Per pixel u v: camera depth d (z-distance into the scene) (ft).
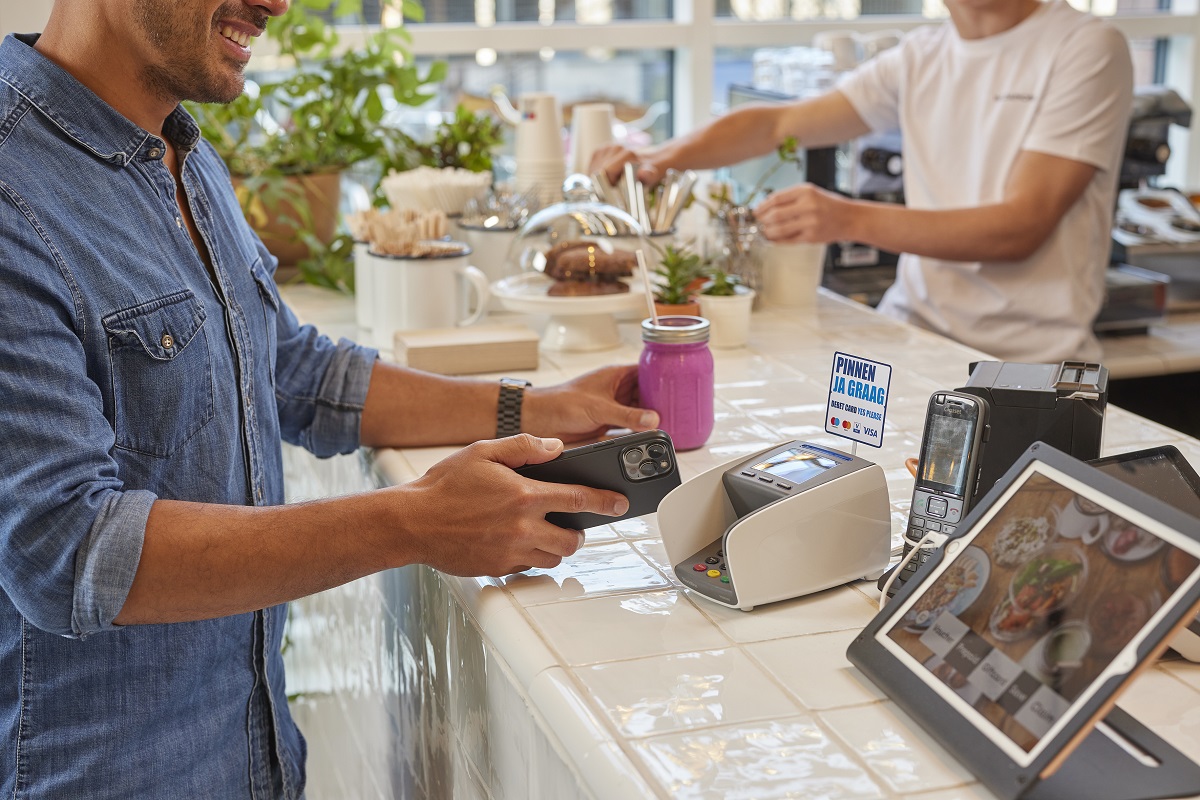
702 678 2.72
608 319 5.84
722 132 8.08
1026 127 7.13
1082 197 7.19
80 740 3.23
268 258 4.26
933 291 7.66
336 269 7.13
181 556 2.86
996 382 3.16
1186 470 3.03
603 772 2.37
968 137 7.55
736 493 3.25
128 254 3.15
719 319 5.81
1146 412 7.96
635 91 11.27
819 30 11.22
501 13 10.68
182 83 3.26
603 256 5.64
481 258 6.70
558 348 5.81
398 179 7.02
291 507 3.04
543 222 5.80
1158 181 12.60
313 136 7.61
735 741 2.46
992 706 2.35
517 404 4.30
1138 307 7.91
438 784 3.95
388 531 3.03
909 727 2.52
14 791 3.22
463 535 3.07
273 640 3.84
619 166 7.11
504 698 3.08
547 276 5.68
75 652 3.18
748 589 3.01
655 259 5.90
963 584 2.62
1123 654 2.21
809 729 2.51
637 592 3.21
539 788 2.84
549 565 3.22
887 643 2.66
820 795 2.27
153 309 3.16
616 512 3.27
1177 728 2.51
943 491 3.12
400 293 5.80
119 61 3.20
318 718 6.19
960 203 7.66
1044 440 3.08
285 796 3.87
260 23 3.40
